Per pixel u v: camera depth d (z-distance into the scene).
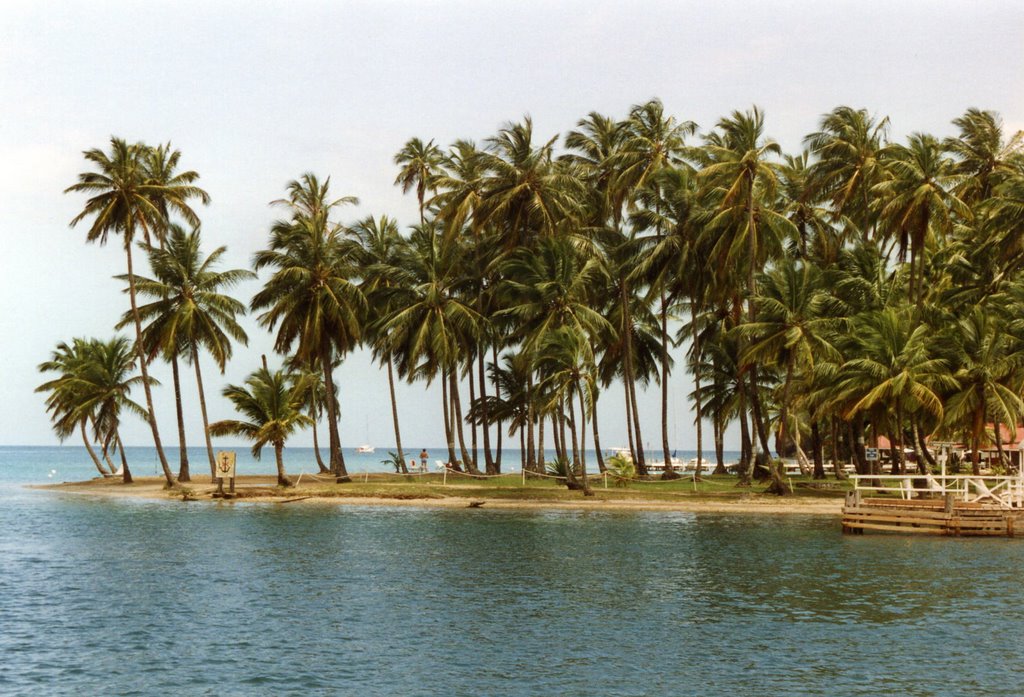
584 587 32.31
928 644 24.66
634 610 28.69
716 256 62.97
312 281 67.38
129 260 65.56
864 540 44.25
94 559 38.06
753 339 61.38
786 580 33.56
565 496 62.97
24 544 42.47
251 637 25.08
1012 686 21.14
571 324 62.94
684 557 38.84
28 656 23.08
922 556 38.94
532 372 67.06
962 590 31.66
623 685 21.17
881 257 67.62
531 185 66.19
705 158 66.31
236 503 63.94
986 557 38.84
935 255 70.25
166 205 70.19
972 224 68.31
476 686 21.02
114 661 22.70
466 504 61.06
